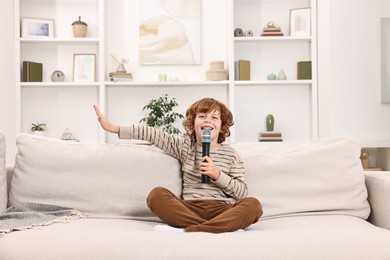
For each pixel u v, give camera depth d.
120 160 2.34
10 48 4.88
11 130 4.87
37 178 2.30
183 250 1.60
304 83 5.04
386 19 4.46
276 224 2.10
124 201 2.28
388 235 1.72
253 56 5.20
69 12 5.16
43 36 5.02
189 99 5.21
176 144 2.43
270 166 2.35
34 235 1.77
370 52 4.48
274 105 5.21
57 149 2.38
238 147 2.53
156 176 2.33
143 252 1.60
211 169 2.20
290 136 5.21
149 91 5.20
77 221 2.11
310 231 1.76
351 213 2.29
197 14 5.20
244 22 5.21
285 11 5.20
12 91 4.89
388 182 2.19
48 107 5.14
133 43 5.20
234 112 4.96
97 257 1.60
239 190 2.23
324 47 4.69
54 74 5.04
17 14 4.85
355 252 1.61
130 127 2.43
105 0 5.13
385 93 4.47
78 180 2.30
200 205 2.19
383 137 4.49
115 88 5.18
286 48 5.20
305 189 2.31
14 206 2.24
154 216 2.29
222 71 5.02
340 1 4.48
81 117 5.16
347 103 4.48
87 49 5.16
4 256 1.65
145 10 5.20
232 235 1.71
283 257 1.59
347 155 2.38
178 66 5.24
